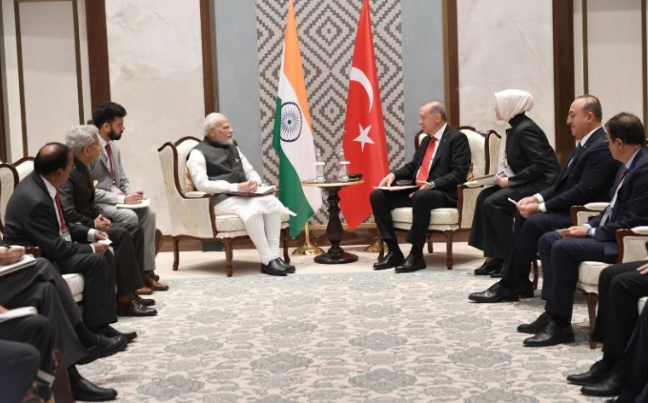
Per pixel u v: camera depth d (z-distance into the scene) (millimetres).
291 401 3418
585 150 4855
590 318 4020
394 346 4172
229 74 7230
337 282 5746
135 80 7223
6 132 7352
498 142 6352
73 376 3469
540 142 5555
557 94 7227
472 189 6035
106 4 7172
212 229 6070
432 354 4016
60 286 3633
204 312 5004
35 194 4066
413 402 3355
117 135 5633
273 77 7234
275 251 6188
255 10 7191
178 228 6344
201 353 4156
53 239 4059
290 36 6906
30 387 2820
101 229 4828
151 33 7188
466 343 4184
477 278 5723
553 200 4883
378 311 4887
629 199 4039
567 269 4055
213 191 6141
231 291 5570
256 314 4914
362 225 7387
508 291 5035
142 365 3982
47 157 4074
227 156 6395
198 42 7191
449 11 7156
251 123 7266
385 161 6957
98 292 4148
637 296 3367
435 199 6031
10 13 7289
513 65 7203
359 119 6973
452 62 7195
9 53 7320
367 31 6926
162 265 6707
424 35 7203
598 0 7238
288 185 6895
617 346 3395
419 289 5434
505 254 5617
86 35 7305
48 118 7371
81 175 4855
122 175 5801
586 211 4715
